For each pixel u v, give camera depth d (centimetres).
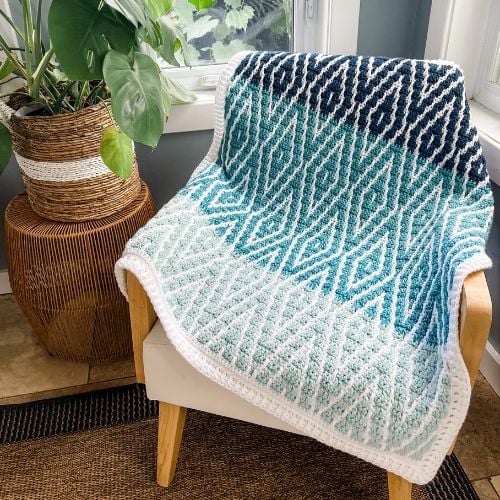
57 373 152
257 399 96
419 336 98
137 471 127
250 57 124
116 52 98
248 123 124
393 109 115
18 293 138
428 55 151
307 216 124
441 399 88
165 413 113
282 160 124
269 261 114
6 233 133
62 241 126
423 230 115
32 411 141
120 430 136
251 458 129
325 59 119
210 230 115
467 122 112
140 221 135
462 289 90
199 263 108
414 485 122
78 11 95
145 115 99
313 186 124
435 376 91
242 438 134
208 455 130
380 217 119
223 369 97
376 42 159
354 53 158
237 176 128
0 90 139
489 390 144
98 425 137
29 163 121
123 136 110
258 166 126
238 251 115
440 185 115
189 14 159
